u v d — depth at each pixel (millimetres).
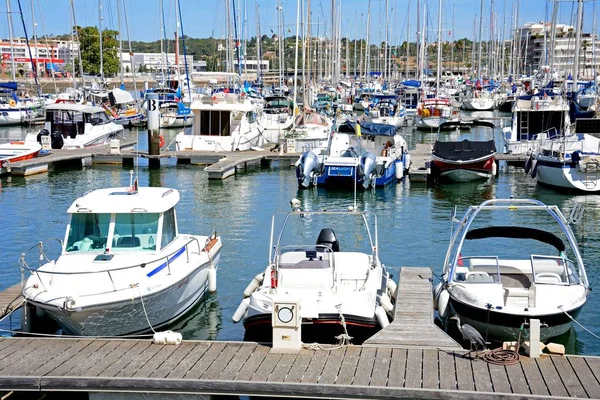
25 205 26109
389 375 10367
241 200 27203
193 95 59719
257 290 13344
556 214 14570
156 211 14266
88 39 104750
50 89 87188
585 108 39281
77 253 13906
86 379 10289
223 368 10672
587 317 14773
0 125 55281
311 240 21000
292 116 43188
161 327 13938
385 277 14891
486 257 15109
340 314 12273
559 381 10148
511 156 34188
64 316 12344
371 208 25859
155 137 35719
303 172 29453
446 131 51062
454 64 135250
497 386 9984
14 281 17156
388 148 32062
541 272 14227
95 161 36281
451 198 27844
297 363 10836
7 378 10352
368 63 80312
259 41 69688
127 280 13008
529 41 126062
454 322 13859
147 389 10258
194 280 14594
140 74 112812
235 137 37219
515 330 12445
